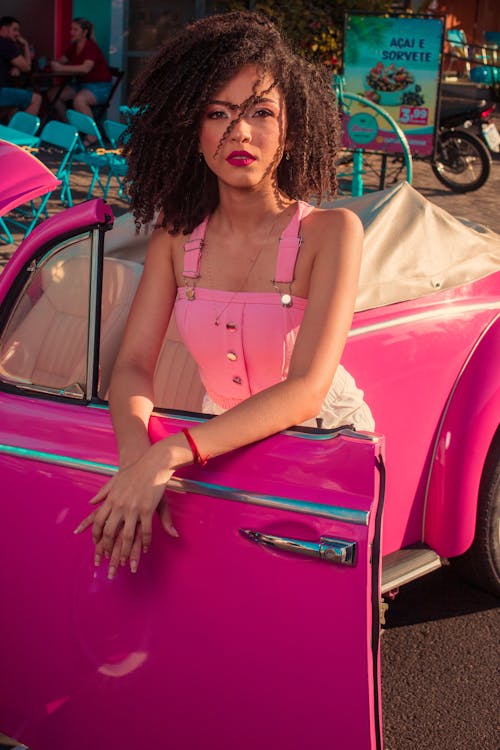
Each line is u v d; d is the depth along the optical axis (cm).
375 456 181
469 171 1079
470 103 1074
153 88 209
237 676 198
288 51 204
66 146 870
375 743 192
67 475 209
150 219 224
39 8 1446
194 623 199
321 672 189
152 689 208
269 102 199
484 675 320
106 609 208
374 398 297
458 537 321
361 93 972
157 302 221
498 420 319
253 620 193
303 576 186
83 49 1238
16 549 218
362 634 183
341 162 1067
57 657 218
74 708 220
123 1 1285
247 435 188
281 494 188
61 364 223
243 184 201
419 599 363
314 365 193
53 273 224
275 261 205
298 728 194
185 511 196
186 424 201
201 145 206
